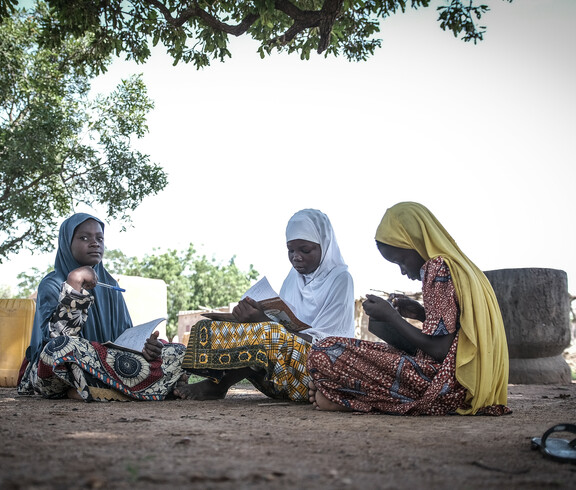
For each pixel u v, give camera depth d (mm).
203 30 7324
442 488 1768
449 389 3688
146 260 47688
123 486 1682
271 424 3260
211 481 1762
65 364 4621
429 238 3934
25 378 5137
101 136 15383
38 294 5102
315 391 4180
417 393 3791
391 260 4066
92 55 7754
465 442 2650
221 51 7375
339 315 4824
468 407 3768
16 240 14352
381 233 4039
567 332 9547
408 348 4082
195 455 2215
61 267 5336
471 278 3768
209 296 48406
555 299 9453
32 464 1979
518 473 2020
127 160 14789
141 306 13977
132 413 3797
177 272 47094
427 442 2646
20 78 14445
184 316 27516
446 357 3740
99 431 2861
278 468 2000
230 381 5031
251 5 7113
